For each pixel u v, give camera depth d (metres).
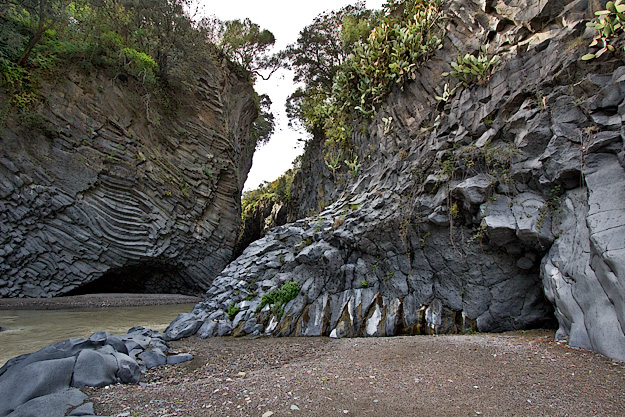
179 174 22.61
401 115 13.06
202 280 23.55
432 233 9.21
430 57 12.24
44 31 17.12
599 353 5.05
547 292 6.71
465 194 8.12
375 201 11.16
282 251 12.26
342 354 6.36
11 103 15.51
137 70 20.89
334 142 19.00
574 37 7.56
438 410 3.54
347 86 16.45
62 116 17.02
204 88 26.52
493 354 5.51
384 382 4.47
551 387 4.02
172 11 23.30
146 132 21.31
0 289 14.79
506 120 8.45
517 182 7.74
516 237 7.42
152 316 13.25
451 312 8.48
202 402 3.98
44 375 4.38
